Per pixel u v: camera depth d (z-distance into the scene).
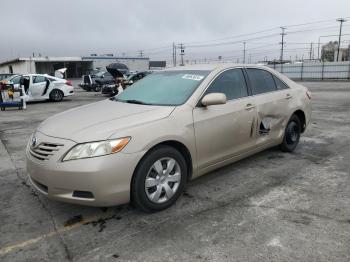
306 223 3.34
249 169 4.94
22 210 3.79
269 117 4.97
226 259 2.79
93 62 42.72
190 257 2.84
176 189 3.74
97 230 3.32
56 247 3.04
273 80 5.31
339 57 66.69
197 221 3.44
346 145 6.26
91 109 4.11
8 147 6.86
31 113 12.50
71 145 3.22
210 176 4.69
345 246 2.93
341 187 4.23
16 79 16.75
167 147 3.60
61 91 17.34
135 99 4.34
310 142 6.52
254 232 3.19
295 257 2.79
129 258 2.85
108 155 3.18
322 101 14.38
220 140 4.17
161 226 3.36
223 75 4.47
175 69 4.85
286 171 4.84
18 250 3.01
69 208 3.80
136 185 3.38
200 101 4.00
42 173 3.30
